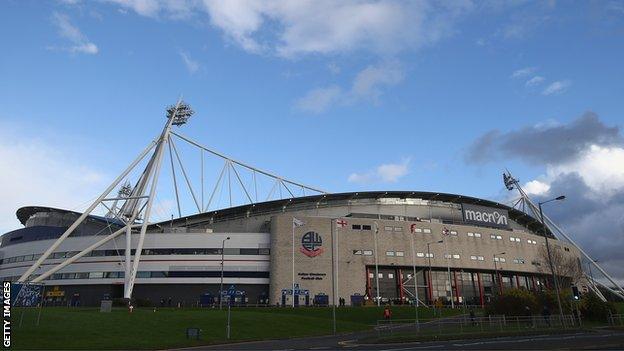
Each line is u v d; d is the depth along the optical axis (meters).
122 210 117.12
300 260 99.06
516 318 54.25
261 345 40.28
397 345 36.97
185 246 101.62
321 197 116.69
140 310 68.62
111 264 102.56
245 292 98.69
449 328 50.19
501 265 114.38
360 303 96.62
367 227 104.94
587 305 64.50
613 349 28.44
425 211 122.81
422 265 105.38
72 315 54.09
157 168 105.75
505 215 125.56
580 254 142.50
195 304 97.75
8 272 113.12
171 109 120.62
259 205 116.12
